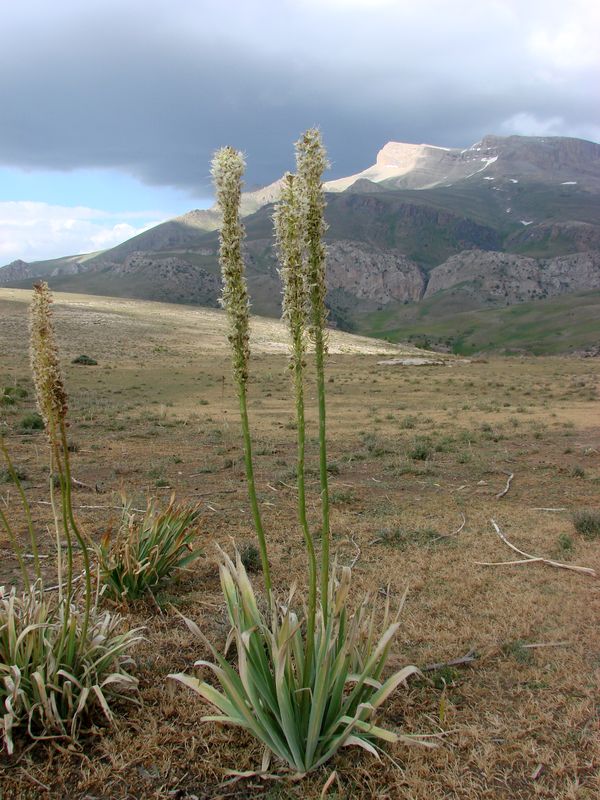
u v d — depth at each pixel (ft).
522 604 22.88
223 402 103.76
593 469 49.37
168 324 299.99
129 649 18.69
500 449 58.80
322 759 13.51
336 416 86.74
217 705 13.85
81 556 26.66
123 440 62.54
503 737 15.08
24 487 40.16
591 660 18.74
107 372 156.35
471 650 19.26
